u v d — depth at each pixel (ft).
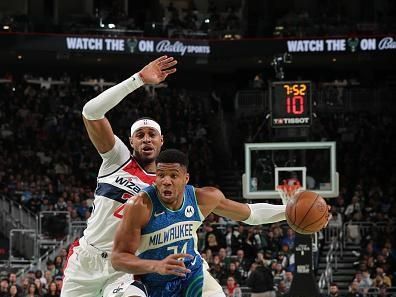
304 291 53.57
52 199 77.87
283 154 73.05
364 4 109.40
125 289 20.25
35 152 89.86
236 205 21.25
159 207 19.56
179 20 100.78
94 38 93.86
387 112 97.45
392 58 101.24
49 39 93.09
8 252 73.97
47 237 71.92
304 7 112.06
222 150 98.94
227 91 111.34
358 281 61.26
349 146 93.20
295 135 67.62
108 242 22.18
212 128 101.81
